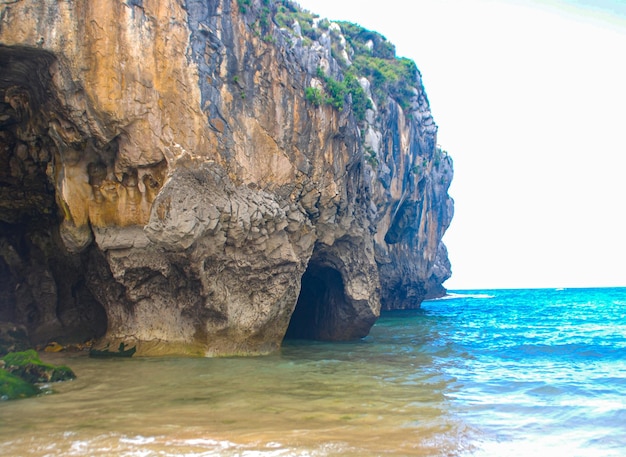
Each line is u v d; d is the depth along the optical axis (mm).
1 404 9391
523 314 43969
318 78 17734
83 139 13539
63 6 12641
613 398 10867
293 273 16219
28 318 16250
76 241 14125
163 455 6871
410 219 37594
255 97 15492
